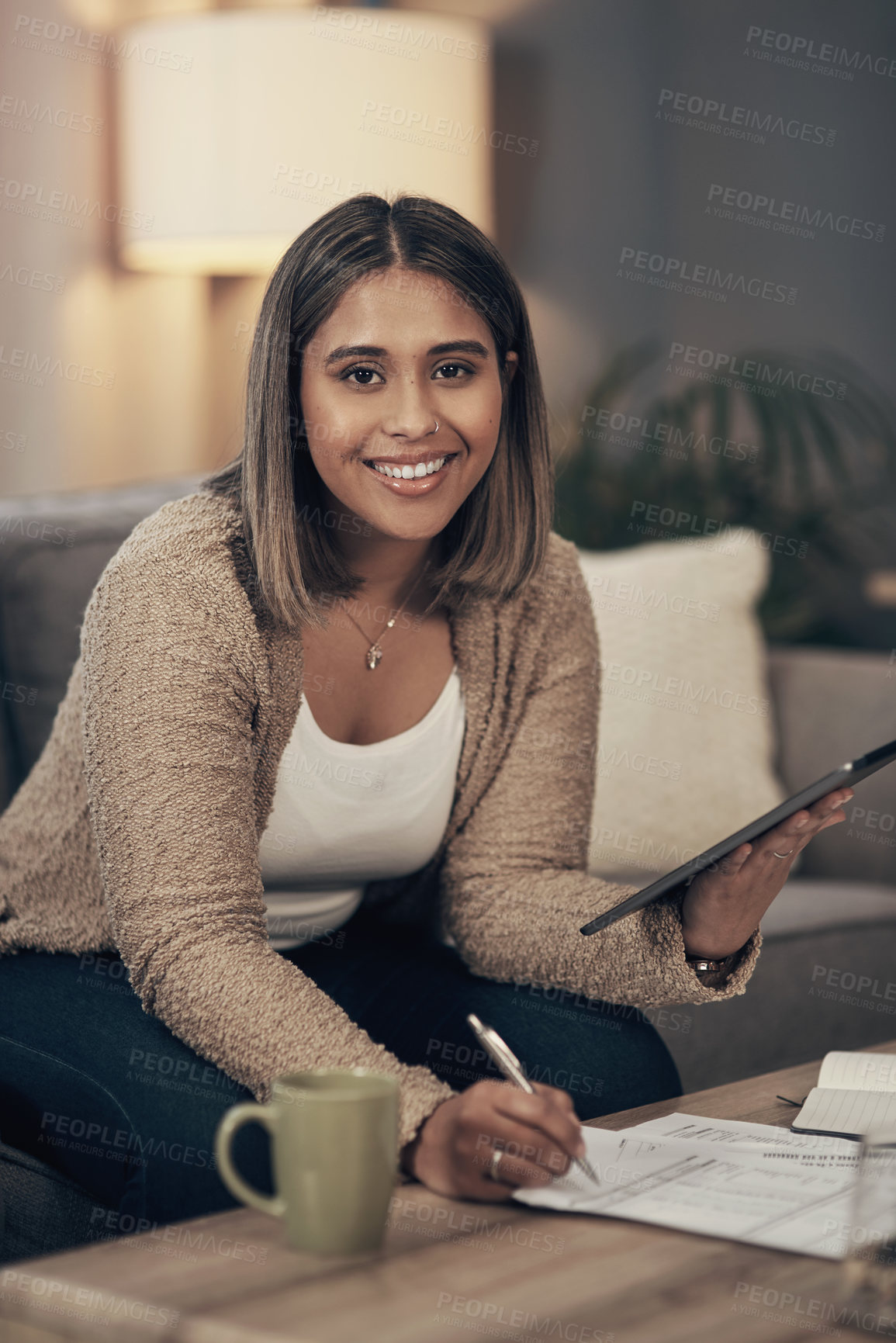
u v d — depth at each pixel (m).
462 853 1.27
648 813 1.92
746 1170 0.79
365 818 1.21
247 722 1.10
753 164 3.09
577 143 3.20
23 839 1.22
